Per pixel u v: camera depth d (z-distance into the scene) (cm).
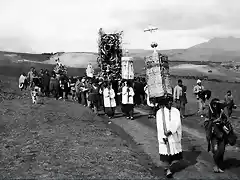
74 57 8088
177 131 731
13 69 5334
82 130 1183
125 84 1588
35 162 779
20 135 1077
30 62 6244
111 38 2267
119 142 1017
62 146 934
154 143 1040
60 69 2519
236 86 3356
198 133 1191
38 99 2038
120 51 2308
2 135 1075
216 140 739
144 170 745
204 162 818
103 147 939
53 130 1162
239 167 766
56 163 772
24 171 711
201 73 5400
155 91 1539
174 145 727
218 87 3384
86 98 1998
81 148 916
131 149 946
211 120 750
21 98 2041
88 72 2586
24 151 877
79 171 714
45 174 689
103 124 1386
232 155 872
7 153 859
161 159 733
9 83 2862
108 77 2186
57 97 2227
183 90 1584
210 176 707
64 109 1683
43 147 920
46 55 8031
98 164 771
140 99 2166
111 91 1617
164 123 725
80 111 1666
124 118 1590
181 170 756
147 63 1576
